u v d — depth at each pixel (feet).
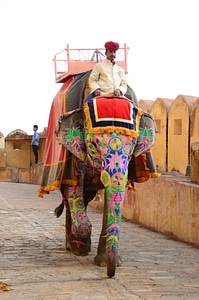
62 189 27.55
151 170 26.21
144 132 24.22
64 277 22.34
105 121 22.35
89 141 22.86
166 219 35.01
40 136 79.30
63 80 30.68
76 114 23.93
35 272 23.27
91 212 47.03
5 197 57.16
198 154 34.86
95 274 22.90
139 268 24.43
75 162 25.27
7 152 83.30
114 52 24.91
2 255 27.17
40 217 42.47
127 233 35.83
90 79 24.66
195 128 44.37
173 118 47.19
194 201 31.42
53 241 31.58
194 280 22.22
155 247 30.50
